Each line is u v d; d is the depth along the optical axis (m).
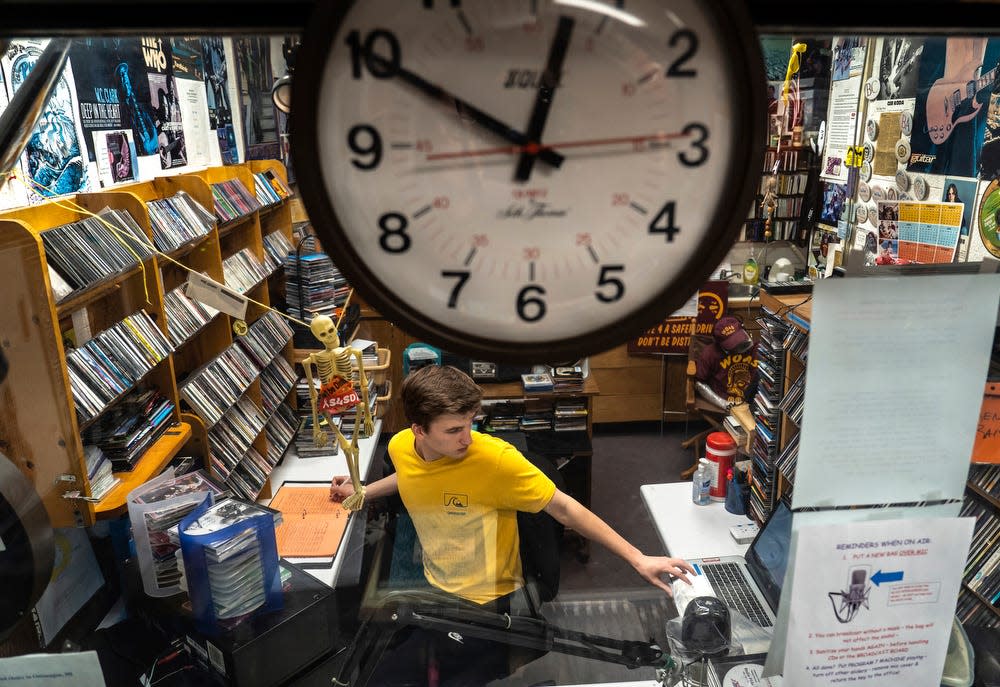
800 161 1.40
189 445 2.09
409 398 1.45
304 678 1.28
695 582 1.36
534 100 0.48
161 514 1.37
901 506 0.71
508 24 0.46
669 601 1.33
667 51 0.47
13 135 0.86
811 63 1.22
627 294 0.52
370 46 0.46
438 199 0.50
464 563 1.32
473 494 1.41
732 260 1.47
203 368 2.29
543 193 0.50
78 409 1.43
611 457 2.13
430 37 0.46
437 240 0.51
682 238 0.51
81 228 1.61
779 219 1.44
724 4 0.46
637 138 0.49
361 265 0.51
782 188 1.42
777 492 1.61
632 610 1.30
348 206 0.49
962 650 0.89
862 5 0.58
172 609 1.32
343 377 1.03
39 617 1.23
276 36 0.57
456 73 0.47
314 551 1.63
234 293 1.47
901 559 0.72
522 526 1.44
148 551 1.37
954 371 0.66
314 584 1.40
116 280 1.70
